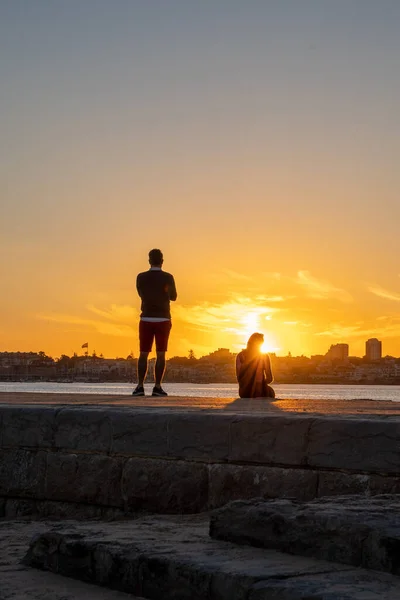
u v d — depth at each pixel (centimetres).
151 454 907
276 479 809
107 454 949
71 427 981
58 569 660
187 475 876
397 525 557
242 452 835
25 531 883
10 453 1037
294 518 598
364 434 754
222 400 1420
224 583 534
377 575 530
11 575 658
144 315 1634
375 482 746
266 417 822
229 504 661
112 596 595
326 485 776
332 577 525
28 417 1021
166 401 1366
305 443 791
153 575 581
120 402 1314
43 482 1002
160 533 687
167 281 1641
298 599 489
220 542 638
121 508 932
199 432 870
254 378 1541
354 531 562
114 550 618
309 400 1446
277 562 566
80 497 968
